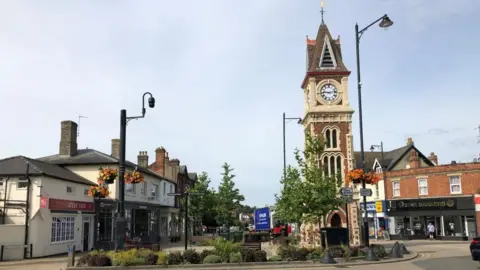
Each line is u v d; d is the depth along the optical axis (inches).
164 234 1982.0
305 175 1035.3
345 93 1567.4
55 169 1289.4
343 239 985.5
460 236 1734.7
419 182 1884.8
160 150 2075.5
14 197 1107.3
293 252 832.9
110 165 1448.1
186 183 2522.1
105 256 764.0
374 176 893.8
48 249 1125.7
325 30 1621.6
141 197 1685.5
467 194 1734.7
